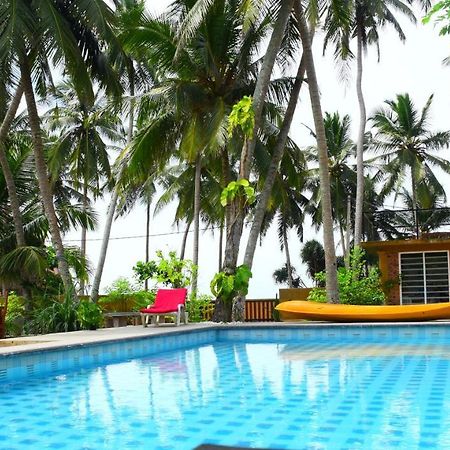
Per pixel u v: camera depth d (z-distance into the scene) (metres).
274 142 19.44
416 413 5.66
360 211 24.30
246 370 8.97
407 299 20.14
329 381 7.74
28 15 14.27
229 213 16.08
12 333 16.73
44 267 15.82
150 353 11.69
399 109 34.75
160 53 17.66
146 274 16.88
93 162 26.53
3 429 5.34
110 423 5.50
